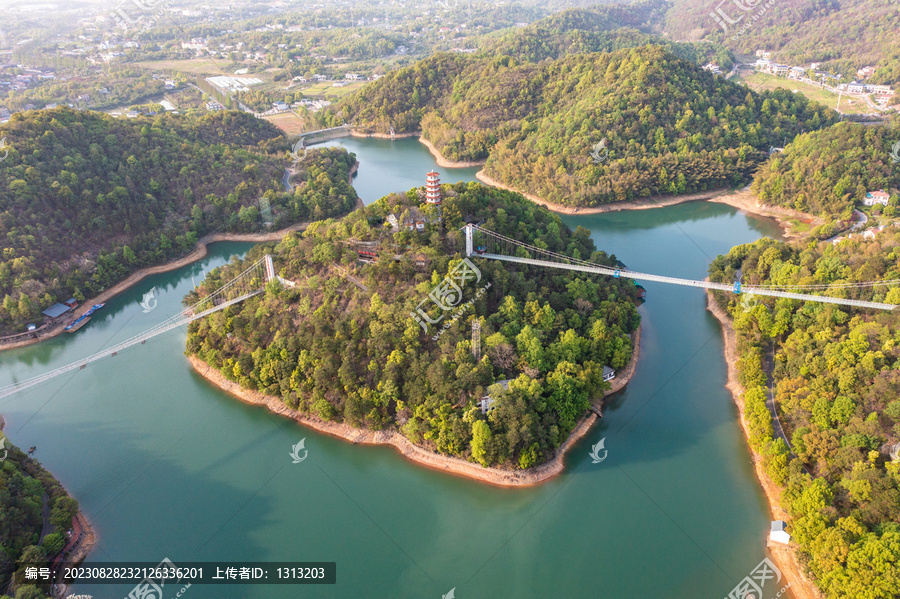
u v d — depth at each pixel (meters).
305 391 126.50
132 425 129.12
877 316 124.69
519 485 109.19
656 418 125.75
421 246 141.75
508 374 121.94
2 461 107.44
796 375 120.38
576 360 129.25
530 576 94.38
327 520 105.00
